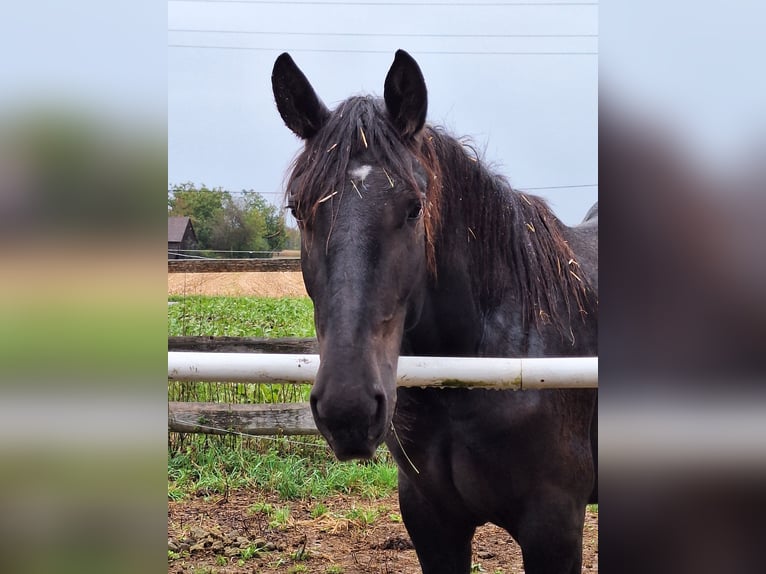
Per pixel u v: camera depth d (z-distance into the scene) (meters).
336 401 1.44
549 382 1.78
